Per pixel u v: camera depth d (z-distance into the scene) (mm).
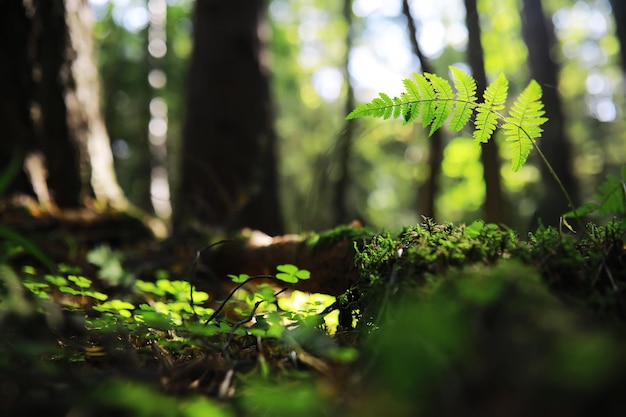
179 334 1865
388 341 1111
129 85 18391
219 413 968
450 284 1244
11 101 5441
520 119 1732
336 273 2402
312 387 1151
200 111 7508
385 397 969
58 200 5590
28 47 5629
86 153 5988
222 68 7578
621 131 26047
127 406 1089
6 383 1235
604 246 1490
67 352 1581
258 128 7574
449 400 880
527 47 15312
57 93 5840
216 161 7188
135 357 1546
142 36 19469
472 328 982
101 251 3760
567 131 13273
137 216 5270
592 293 1311
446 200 10570
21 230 4352
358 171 22266
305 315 1844
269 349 1561
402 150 19281
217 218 6207
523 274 1108
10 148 5324
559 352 824
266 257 3064
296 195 23516
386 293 1442
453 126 1812
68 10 6070
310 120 30094
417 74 1816
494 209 4676
